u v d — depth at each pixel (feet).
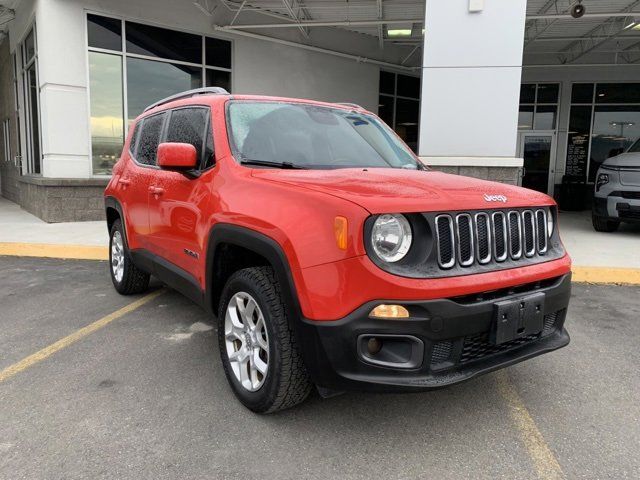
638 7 36.99
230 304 10.43
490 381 11.51
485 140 26.22
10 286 19.38
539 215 10.09
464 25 25.72
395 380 8.09
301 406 10.24
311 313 8.35
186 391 10.86
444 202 8.55
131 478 7.98
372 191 8.71
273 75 44.60
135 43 37.42
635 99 52.01
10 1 40.55
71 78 34.65
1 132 59.47
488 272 8.76
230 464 8.36
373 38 49.80
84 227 32.40
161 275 13.98
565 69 52.26
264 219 9.20
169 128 14.21
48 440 8.97
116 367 12.05
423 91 26.35
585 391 11.08
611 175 29.94
